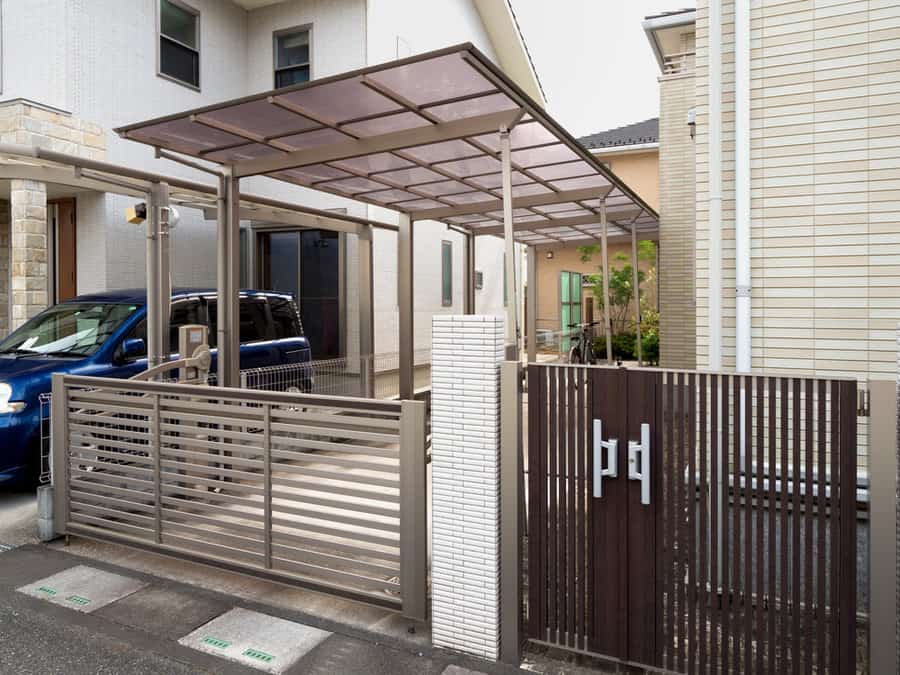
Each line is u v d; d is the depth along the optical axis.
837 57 3.74
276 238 11.20
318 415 3.61
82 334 6.38
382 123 5.15
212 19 10.75
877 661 2.52
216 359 7.20
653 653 2.91
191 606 3.62
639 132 17.77
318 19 10.94
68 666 3.02
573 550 3.04
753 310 3.96
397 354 9.38
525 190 7.86
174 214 6.09
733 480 2.80
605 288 8.24
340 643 3.22
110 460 4.83
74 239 9.31
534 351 13.26
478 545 3.09
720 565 2.92
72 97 8.51
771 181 3.91
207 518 4.00
